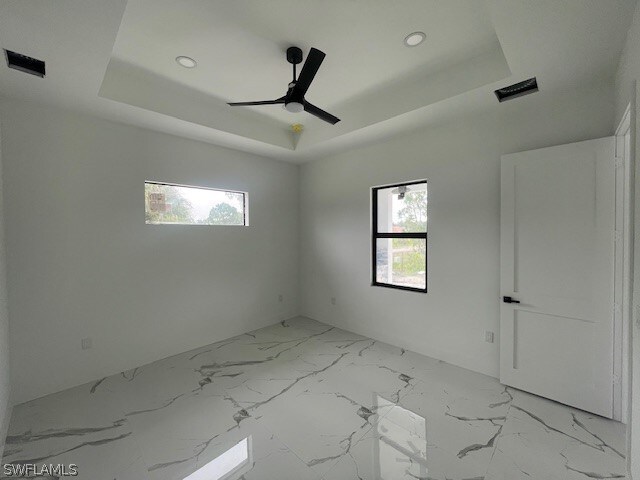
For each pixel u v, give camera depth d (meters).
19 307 2.40
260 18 1.91
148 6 1.78
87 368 2.74
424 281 3.43
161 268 3.25
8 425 2.10
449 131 3.02
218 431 2.04
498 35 1.72
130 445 1.91
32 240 2.46
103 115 2.75
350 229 4.04
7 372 2.22
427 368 2.96
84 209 2.74
